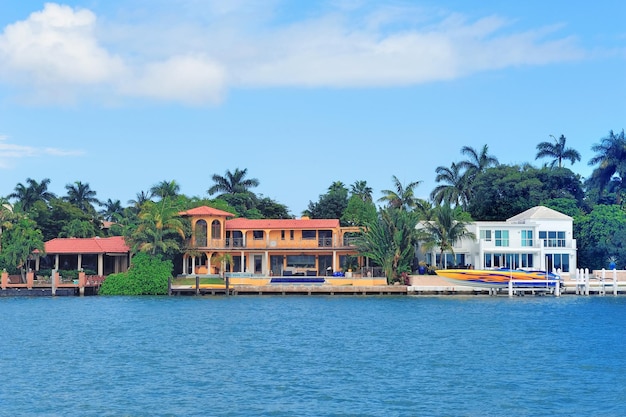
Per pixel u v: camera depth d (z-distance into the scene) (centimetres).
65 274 9988
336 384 3844
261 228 10462
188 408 3362
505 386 3791
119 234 13075
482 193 12475
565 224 10206
